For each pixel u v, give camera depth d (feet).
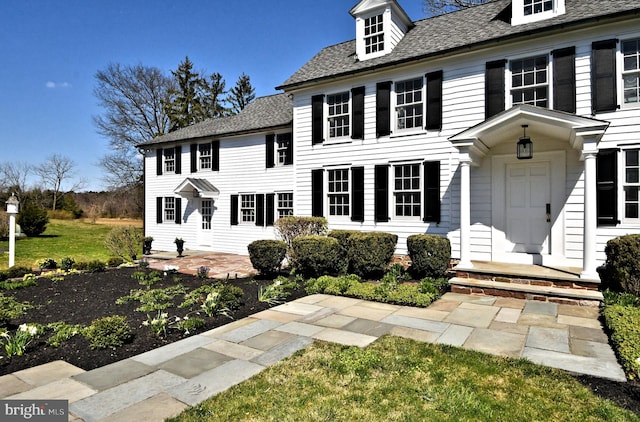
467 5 57.26
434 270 27.04
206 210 52.65
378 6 34.86
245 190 48.11
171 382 11.38
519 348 14.28
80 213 121.08
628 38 24.25
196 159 53.21
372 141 34.17
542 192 26.96
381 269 28.78
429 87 31.19
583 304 20.65
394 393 10.67
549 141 26.53
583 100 25.44
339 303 21.58
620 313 17.03
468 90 29.66
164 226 56.95
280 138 45.44
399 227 32.63
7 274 31.27
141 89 96.94
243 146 48.42
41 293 24.68
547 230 26.84
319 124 37.29
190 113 102.83
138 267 36.14
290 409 9.78
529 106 22.43
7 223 71.77
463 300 22.18
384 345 14.56
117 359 13.39
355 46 40.24
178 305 21.24
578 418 9.34
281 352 13.92
